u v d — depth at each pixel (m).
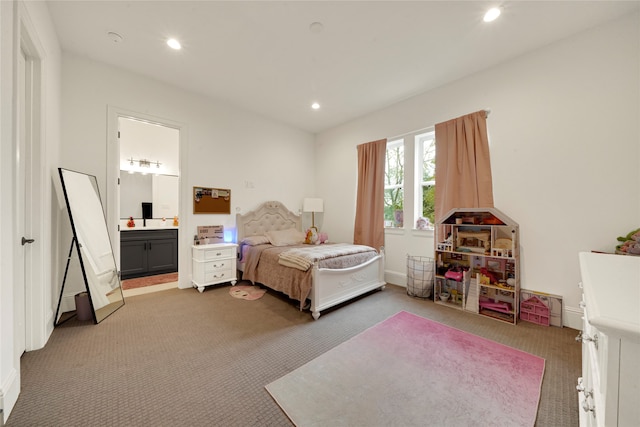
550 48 2.51
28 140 1.87
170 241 4.36
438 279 3.12
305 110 4.17
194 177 3.62
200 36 2.46
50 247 2.22
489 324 2.46
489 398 1.46
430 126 3.45
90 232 2.55
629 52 2.12
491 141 2.89
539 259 2.57
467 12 2.12
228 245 3.58
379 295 3.31
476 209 2.77
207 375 1.65
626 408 0.54
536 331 2.31
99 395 1.44
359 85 3.36
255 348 2.00
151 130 4.72
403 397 1.47
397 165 4.11
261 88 3.47
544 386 1.57
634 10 2.09
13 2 1.39
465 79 3.11
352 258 3.09
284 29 2.35
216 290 3.44
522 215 2.67
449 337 2.19
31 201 1.89
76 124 2.73
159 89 3.29
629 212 2.13
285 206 4.71
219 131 3.87
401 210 3.95
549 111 2.51
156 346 2.00
